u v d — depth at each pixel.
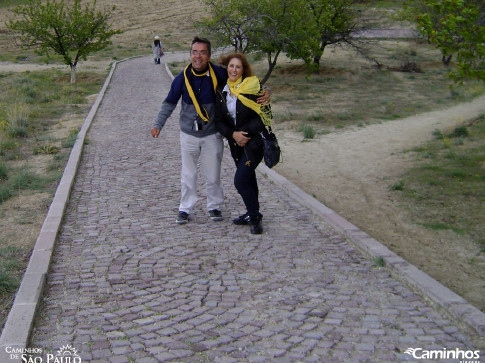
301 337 3.93
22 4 48.00
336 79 23.98
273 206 7.17
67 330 4.05
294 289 4.75
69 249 5.68
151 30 42.41
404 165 10.30
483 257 6.19
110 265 5.27
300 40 20.75
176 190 7.84
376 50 31.70
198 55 5.78
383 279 4.96
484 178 9.13
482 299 5.07
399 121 14.95
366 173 9.83
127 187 8.00
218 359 3.66
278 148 5.84
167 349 3.79
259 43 20.69
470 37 7.00
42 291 4.63
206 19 20.77
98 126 13.12
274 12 20.31
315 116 15.34
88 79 23.95
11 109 14.79
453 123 14.27
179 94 6.13
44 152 10.58
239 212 6.91
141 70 26.33
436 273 5.76
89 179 8.44
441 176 9.41
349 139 12.70
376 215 7.70
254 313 4.31
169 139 11.43
